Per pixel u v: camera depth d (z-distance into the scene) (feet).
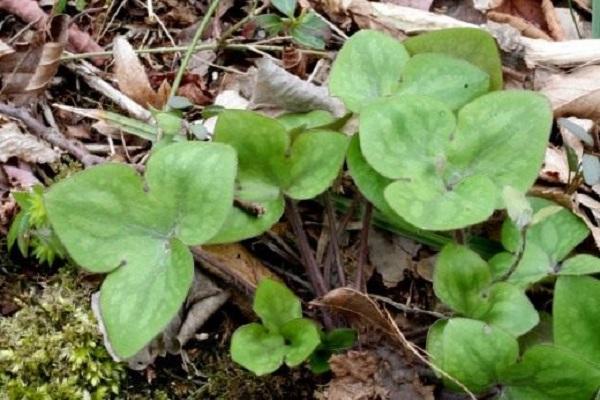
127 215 1.53
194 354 1.68
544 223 1.63
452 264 1.55
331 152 1.61
